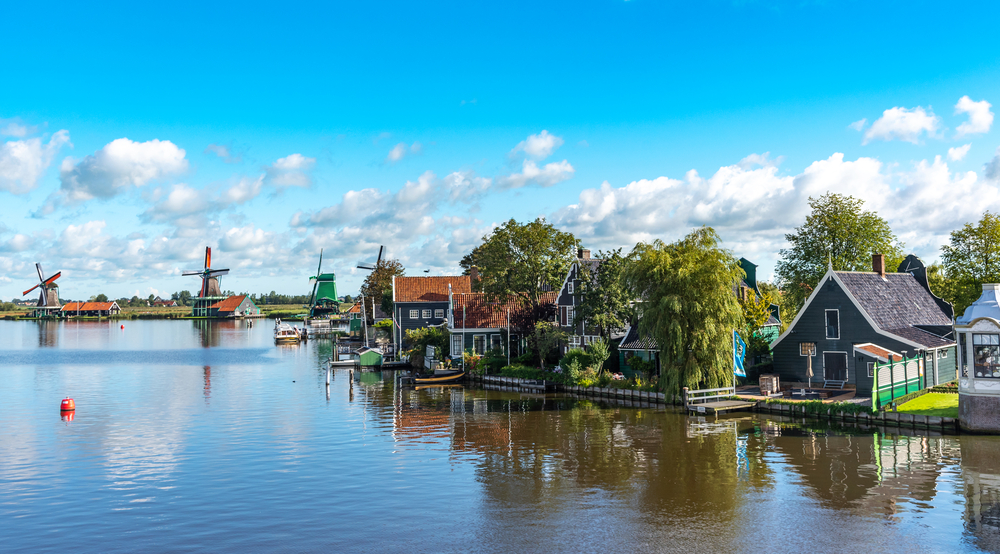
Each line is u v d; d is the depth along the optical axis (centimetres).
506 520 2375
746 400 4497
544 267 6994
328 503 2600
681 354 4528
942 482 2673
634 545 2114
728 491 2648
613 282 5816
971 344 3459
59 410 4966
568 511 2459
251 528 2333
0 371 7875
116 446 3675
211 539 2234
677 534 2200
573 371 5675
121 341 14188
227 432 4053
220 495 2725
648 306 4662
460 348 7362
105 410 4959
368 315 13512
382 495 2698
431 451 3475
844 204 6862
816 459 3086
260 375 7419
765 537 2153
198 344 13112
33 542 2227
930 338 4659
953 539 2102
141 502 2644
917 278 5547
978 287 5669
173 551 2136
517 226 7119
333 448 3575
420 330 8712
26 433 4069
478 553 2080
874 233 6800
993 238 5628
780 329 6600
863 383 4441
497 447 3547
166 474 3067
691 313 4488
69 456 3441
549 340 6269
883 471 2850
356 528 2320
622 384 5256
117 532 2311
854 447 3300
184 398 5584
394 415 4647
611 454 3322
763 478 2812
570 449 3456
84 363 8975
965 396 3494
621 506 2502
